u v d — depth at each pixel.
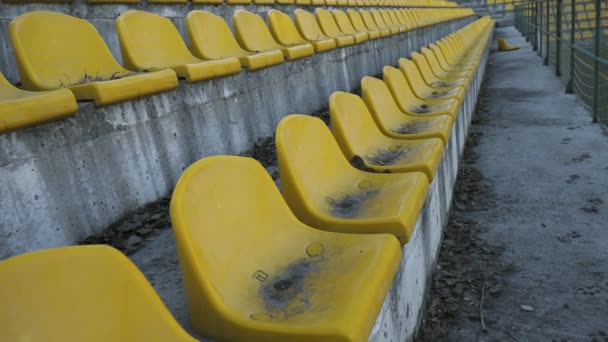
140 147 2.22
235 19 4.19
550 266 2.20
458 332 1.79
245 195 1.37
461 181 3.43
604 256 2.24
